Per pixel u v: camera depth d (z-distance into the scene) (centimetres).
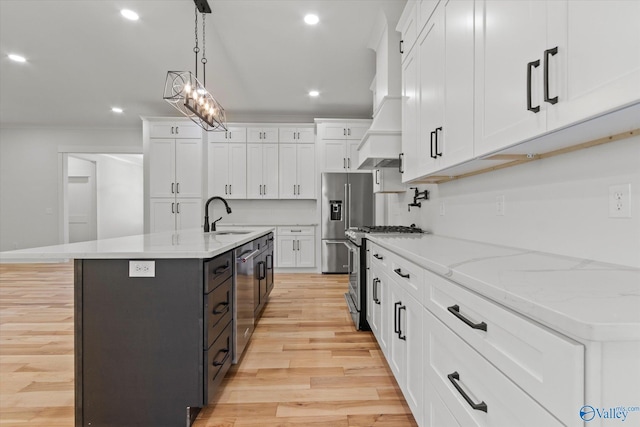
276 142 542
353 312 295
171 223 517
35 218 615
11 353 230
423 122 197
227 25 298
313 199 570
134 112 543
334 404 169
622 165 100
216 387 165
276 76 412
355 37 321
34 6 270
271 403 170
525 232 145
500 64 117
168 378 149
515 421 70
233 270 200
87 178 812
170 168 517
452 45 156
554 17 90
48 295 382
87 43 330
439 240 196
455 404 99
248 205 575
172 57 360
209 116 292
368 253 261
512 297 70
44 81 421
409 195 316
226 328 184
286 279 478
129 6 271
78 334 148
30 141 615
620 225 101
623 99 71
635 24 69
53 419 158
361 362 215
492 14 122
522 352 68
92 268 148
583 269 97
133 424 148
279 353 229
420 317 131
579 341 55
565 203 122
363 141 300
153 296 149
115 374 149
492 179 170
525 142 109
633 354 53
